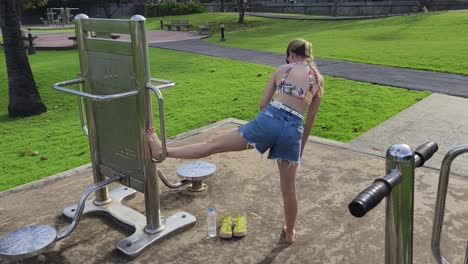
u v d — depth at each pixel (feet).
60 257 11.25
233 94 32.01
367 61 42.83
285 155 10.36
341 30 74.69
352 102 27.43
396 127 21.56
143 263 10.91
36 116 30.37
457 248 10.84
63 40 80.12
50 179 16.25
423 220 12.18
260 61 46.85
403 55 45.19
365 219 12.44
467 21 69.15
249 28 91.45
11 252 9.91
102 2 151.64
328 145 18.44
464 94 27.94
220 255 11.08
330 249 11.11
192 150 10.75
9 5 29.17
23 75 30.19
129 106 11.26
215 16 123.95
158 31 97.81
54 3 153.07
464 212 12.51
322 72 37.91
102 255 11.29
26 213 13.69
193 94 32.76
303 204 13.42
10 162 20.80
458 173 15.19
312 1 140.77
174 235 12.00
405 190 5.84
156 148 10.88
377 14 115.34
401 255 6.05
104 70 11.78
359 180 14.98
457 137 19.71
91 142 12.94
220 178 15.53
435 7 106.22
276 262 10.68
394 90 30.09
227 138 10.58
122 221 12.58
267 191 14.43
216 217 12.90
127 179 12.13
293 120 10.33
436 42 53.72
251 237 11.79
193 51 57.88
